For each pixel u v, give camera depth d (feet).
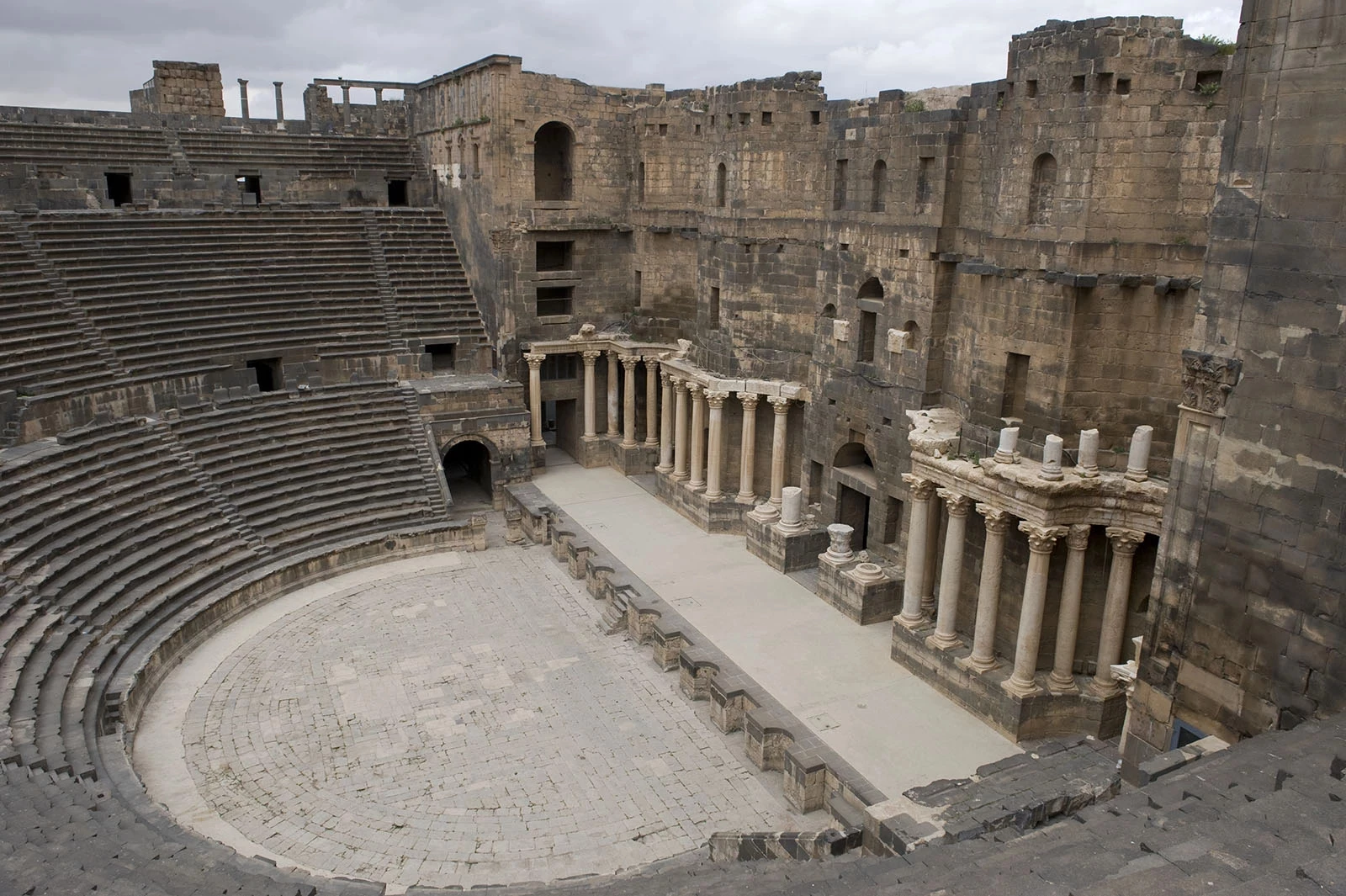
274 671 92.43
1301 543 47.70
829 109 114.11
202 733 81.76
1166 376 74.28
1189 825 36.37
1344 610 46.21
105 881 46.42
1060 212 75.87
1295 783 38.55
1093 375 76.79
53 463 102.47
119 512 102.27
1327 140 44.86
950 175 91.15
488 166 143.64
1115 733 80.84
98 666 81.92
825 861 51.75
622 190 150.30
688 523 132.05
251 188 175.22
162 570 99.40
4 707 71.20
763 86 116.88
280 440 123.95
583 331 148.97
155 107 175.83
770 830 71.15
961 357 92.94
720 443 127.85
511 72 138.62
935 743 80.12
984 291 84.74
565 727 84.38
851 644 97.66
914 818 61.67
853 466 114.52
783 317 122.72
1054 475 74.95
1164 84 70.79
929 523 92.07
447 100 159.02
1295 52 45.65
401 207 164.04
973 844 46.70
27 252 124.16
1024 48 78.74
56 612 85.56
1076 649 82.43
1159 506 73.26
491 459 140.15
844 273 107.86
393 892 63.46
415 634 100.73
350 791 74.79
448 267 157.48
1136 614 79.92
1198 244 71.26
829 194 110.11
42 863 47.98
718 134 123.85
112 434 111.04
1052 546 77.30
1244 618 50.67
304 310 141.49
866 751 78.54
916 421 92.99
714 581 112.78
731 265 123.65
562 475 152.35
